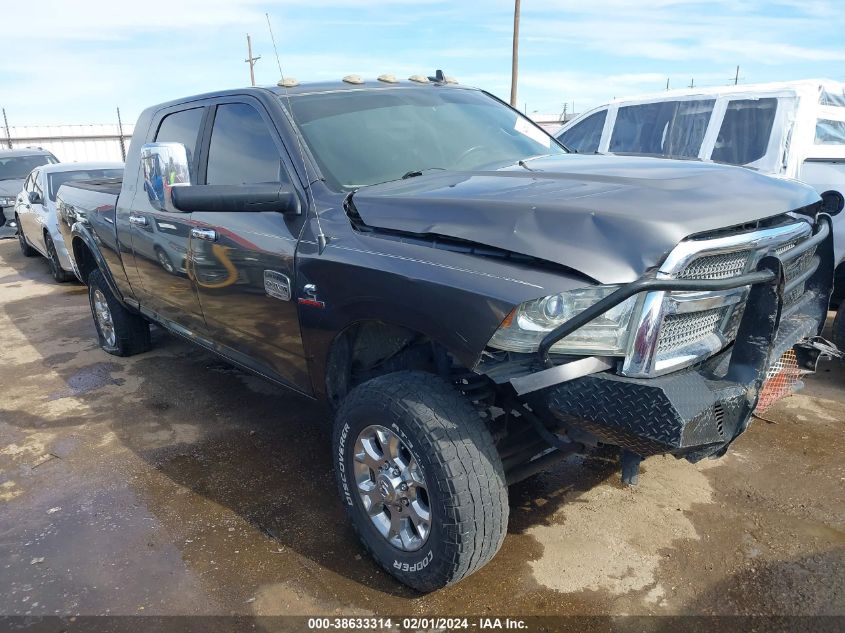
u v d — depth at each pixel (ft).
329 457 12.05
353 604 8.22
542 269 6.92
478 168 10.17
